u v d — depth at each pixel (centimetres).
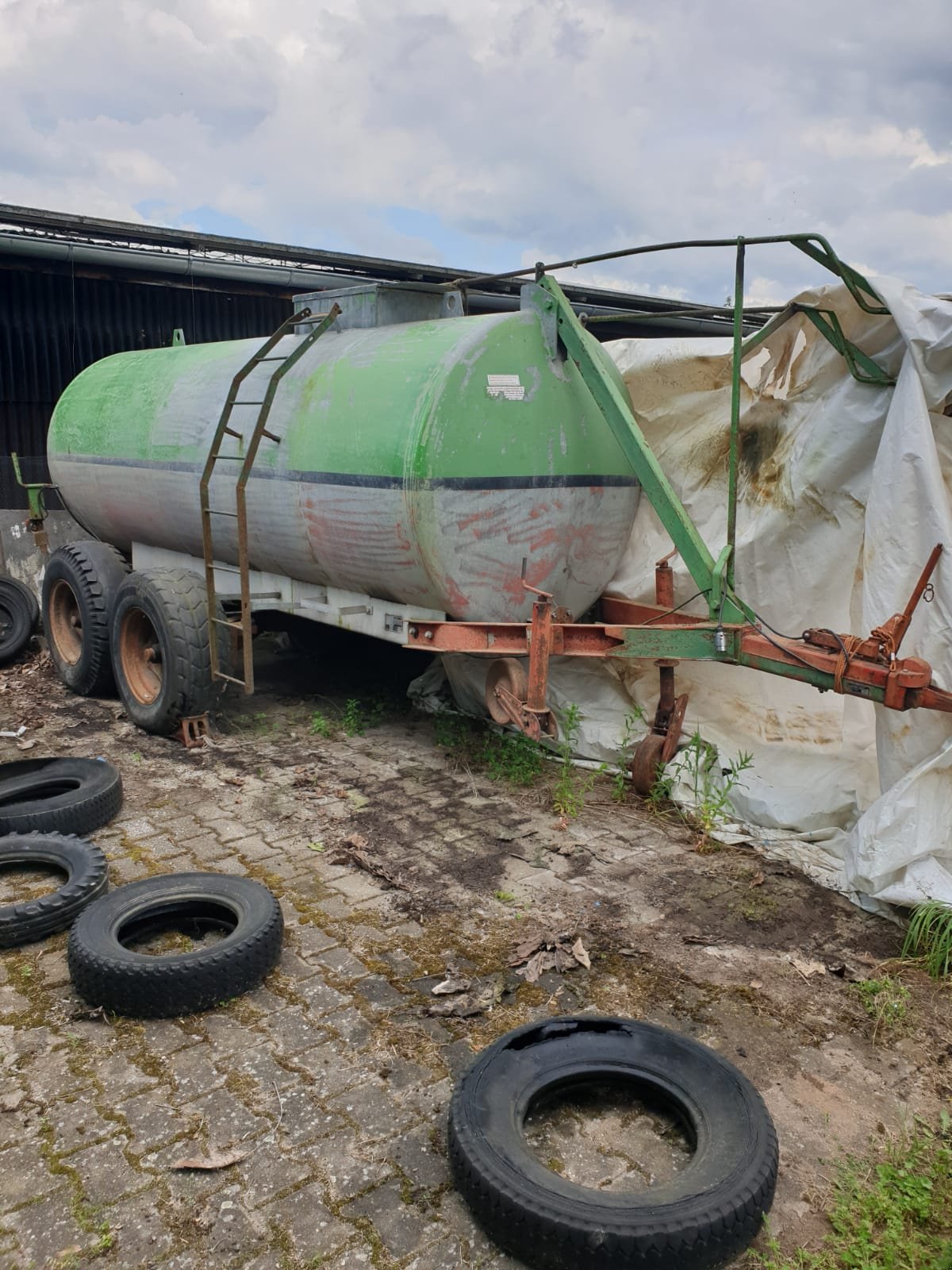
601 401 473
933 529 383
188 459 626
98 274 884
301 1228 237
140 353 773
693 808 494
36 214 787
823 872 434
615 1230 220
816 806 465
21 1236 233
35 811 445
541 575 505
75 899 378
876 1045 315
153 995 317
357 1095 284
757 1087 293
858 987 346
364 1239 234
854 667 388
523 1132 263
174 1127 270
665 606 508
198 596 577
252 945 333
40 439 908
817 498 458
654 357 521
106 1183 250
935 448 391
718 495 516
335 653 810
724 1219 225
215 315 969
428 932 377
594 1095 290
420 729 625
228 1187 249
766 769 496
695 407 526
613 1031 295
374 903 399
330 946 366
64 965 354
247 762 562
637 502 548
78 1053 303
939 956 355
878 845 388
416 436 456
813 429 454
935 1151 268
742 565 496
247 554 559
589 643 466
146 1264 226
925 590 386
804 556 475
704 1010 331
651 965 357
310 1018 321
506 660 504
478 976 347
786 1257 232
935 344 382
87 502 772
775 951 370
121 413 707
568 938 372
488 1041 311
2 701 686
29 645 822
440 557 468
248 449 548
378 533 489
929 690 373
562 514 501
